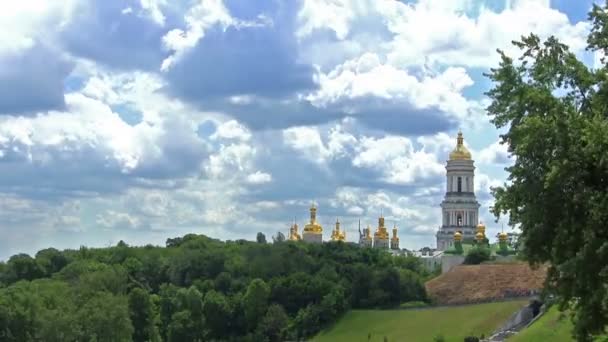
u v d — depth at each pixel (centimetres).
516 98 6825
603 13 6694
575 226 6319
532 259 6788
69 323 17725
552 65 6794
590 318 6306
